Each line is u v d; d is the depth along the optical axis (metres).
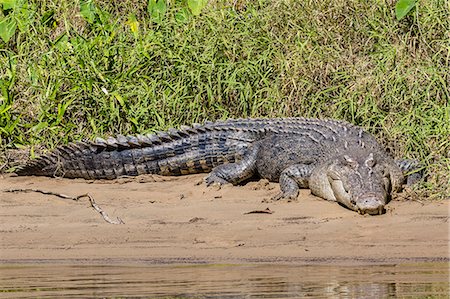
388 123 24.98
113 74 27.11
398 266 16.33
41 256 17.70
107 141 25.30
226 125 25.64
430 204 21.11
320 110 26.03
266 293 14.07
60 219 20.34
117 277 15.68
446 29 26.91
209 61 26.64
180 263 16.94
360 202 20.33
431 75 25.36
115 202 21.86
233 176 24.67
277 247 17.86
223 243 18.25
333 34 27.45
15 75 26.86
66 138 26.05
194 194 22.95
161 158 25.38
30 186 23.80
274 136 24.88
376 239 18.20
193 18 28.16
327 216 20.38
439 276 15.39
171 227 19.45
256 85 26.30
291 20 27.72
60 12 30.00
